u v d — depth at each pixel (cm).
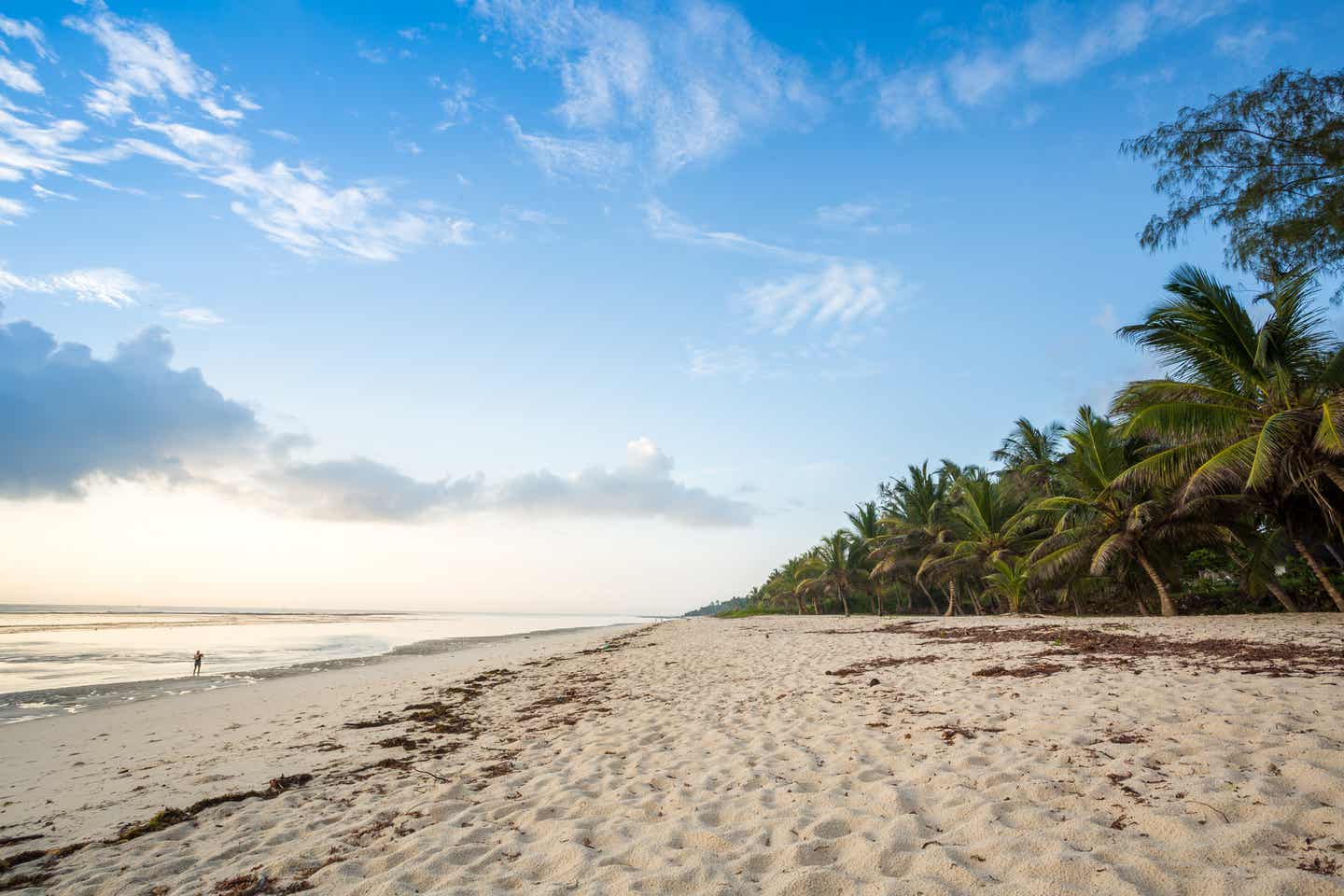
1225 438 1417
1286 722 468
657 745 629
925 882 294
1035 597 2697
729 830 382
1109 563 1923
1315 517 1569
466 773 575
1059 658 942
